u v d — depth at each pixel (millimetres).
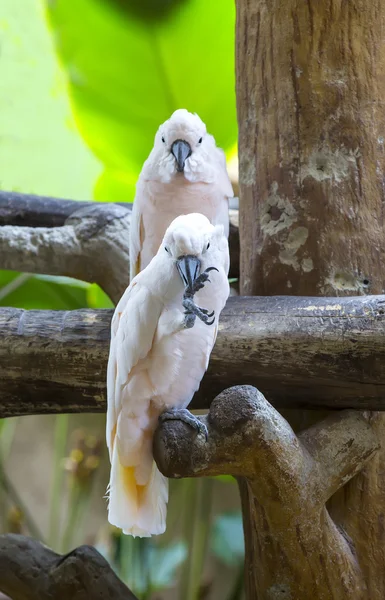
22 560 6148
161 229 6133
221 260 4324
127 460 4586
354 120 5414
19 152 11883
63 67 7527
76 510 9352
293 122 5516
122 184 8617
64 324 5223
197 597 8914
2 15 11906
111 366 4605
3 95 11867
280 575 5012
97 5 7039
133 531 4664
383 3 5484
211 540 9938
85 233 6992
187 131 5816
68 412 5309
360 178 5391
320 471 4625
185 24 7078
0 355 5191
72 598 5902
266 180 5637
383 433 5219
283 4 5539
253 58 5777
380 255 5375
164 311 4273
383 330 4645
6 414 5387
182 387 4473
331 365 4738
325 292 5344
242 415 4117
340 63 5441
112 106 7672
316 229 5398
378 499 5215
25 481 13320
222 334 4906
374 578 5141
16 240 6988
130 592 5891
